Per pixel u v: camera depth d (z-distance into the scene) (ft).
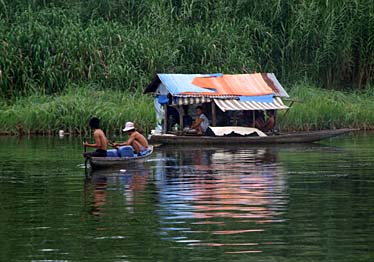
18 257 93.15
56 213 118.73
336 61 306.55
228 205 124.47
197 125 235.81
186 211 119.44
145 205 124.88
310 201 127.65
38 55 284.00
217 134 232.73
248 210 119.96
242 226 108.27
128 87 285.23
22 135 260.21
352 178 154.20
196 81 241.96
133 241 99.96
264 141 231.09
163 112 243.40
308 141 236.22
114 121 259.80
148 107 264.11
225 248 96.17
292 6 305.73
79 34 289.74
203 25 314.14
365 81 314.76
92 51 287.69
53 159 191.52
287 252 94.27
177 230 105.91
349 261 90.43
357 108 275.59
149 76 286.46
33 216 116.47
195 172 165.78
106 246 97.55
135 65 289.94
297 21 301.63
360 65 309.42
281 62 308.40
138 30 300.61
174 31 303.89
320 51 303.07
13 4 318.65
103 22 303.07
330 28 301.02
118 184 148.56
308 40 304.71
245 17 309.63
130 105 266.36
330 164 178.70
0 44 285.02
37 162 185.57
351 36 305.32
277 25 311.27
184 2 310.65
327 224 109.29
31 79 282.36
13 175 162.61
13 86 282.36
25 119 262.47
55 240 100.94
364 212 117.70
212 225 108.99
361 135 261.65
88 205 125.39
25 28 291.38
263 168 171.94
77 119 261.65
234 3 316.60
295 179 153.38
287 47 305.53
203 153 207.41
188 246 97.30
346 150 212.43
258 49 307.37
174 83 238.48
